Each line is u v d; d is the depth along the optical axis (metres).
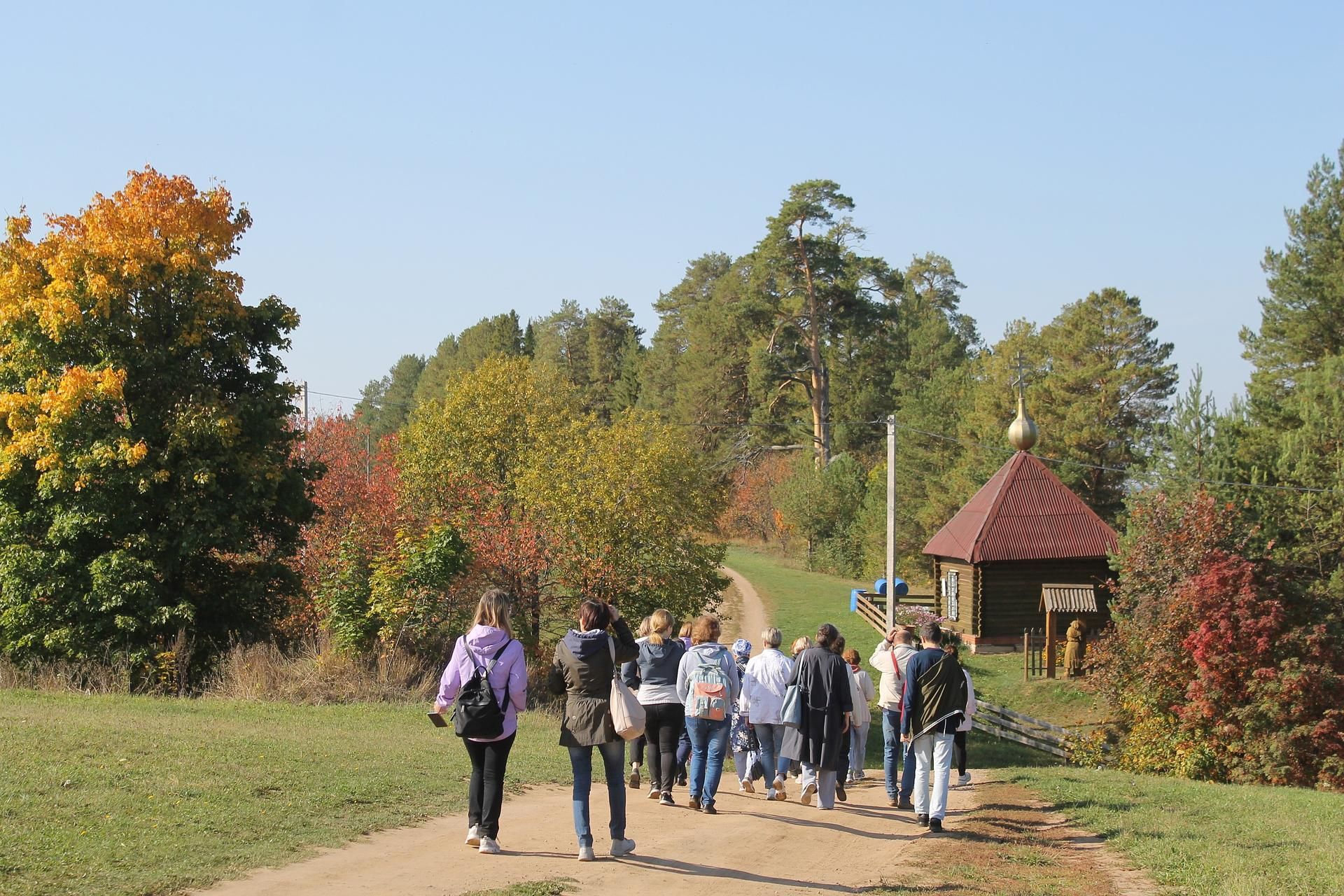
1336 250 40.94
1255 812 12.67
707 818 11.17
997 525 39.25
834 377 90.44
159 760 11.50
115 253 23.66
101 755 11.43
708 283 109.25
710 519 35.03
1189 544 24.52
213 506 24.17
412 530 31.95
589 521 31.75
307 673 20.59
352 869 8.24
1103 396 52.06
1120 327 53.50
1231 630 22.14
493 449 36.03
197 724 14.96
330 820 9.73
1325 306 40.47
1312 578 28.47
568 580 32.72
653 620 11.75
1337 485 29.53
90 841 8.30
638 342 112.25
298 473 27.39
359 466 42.12
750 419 81.56
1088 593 33.75
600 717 8.77
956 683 11.21
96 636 23.25
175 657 22.02
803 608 51.31
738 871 8.91
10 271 23.92
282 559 28.70
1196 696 22.23
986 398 58.53
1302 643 21.98
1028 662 34.34
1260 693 21.59
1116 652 24.92
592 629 9.00
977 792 14.20
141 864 7.88
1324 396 33.06
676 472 33.41
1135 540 27.95
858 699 13.34
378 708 18.72
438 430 36.09
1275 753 20.86
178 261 24.08
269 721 16.34
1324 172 41.72
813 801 12.97
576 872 8.45
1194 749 21.92
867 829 11.25
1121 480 52.16
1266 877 9.03
